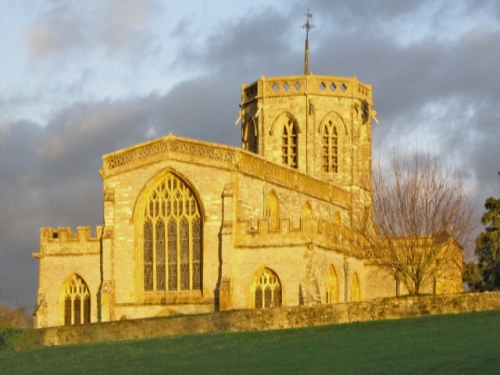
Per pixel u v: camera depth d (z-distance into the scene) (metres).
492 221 143.62
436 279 132.62
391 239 127.25
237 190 124.81
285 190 134.25
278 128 154.25
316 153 153.00
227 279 122.81
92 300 128.12
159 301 125.75
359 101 156.50
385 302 92.69
